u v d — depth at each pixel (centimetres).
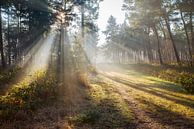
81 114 1051
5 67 2922
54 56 3300
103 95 1623
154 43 7694
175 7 3425
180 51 8425
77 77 2083
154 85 2267
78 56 3086
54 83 1596
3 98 1191
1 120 933
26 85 1520
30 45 3650
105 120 1005
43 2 3325
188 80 1842
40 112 1087
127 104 1347
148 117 1071
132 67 5112
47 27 3500
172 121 1011
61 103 1294
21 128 872
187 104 1358
